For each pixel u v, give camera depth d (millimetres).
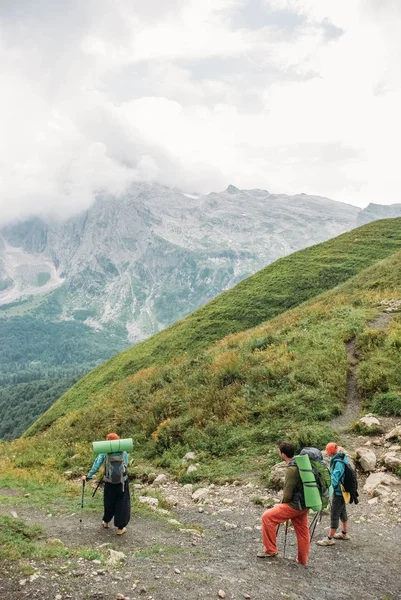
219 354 27547
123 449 9672
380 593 7348
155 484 15164
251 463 15039
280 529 10227
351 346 23094
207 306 55562
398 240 62500
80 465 18844
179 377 25547
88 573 7172
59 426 27219
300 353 22266
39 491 14148
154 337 53969
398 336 21516
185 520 11328
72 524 10359
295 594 7047
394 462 13125
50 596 6375
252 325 47375
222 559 8336
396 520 10508
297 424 16703
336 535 9477
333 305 33406
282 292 53188
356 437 15375
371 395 18109
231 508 12086
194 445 17422
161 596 6598
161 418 20938
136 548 8820
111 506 9750
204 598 6648
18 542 8258
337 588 7398
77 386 48625
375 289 36844
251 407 18625
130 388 28844
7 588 6543
